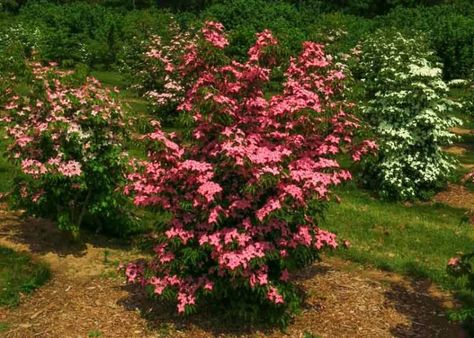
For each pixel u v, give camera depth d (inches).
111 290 284.7
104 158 314.2
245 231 234.4
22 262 305.4
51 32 1223.5
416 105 494.0
